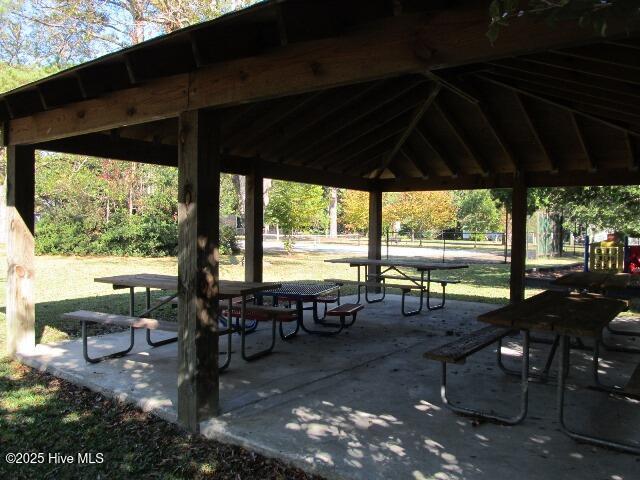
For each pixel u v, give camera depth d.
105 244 18.38
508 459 2.83
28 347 5.15
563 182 7.15
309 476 2.72
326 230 42.53
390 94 5.31
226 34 2.86
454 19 2.28
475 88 5.47
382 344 5.64
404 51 2.43
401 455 2.86
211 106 3.18
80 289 10.50
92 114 4.02
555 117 5.90
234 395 3.87
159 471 2.81
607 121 5.43
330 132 5.98
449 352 3.45
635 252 10.88
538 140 6.30
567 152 6.79
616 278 6.84
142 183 19.19
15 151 4.93
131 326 4.30
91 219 18.61
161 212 19.00
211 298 3.36
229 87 3.09
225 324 6.33
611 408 3.65
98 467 2.87
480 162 7.43
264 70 2.94
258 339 5.85
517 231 7.13
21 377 4.50
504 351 5.38
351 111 5.65
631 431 3.23
